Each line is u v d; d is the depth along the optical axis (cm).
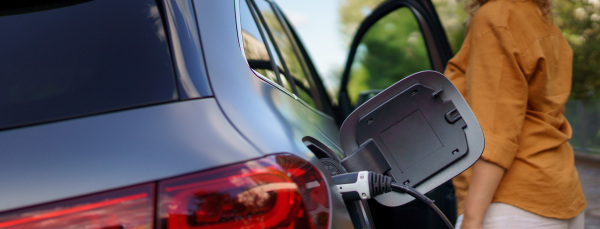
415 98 174
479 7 211
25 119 131
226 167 121
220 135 127
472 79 199
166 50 142
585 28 1495
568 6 1480
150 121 128
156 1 152
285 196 122
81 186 117
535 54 194
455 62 216
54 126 128
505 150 191
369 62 1702
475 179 196
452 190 316
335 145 193
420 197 161
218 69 142
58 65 140
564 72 210
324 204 133
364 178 152
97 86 136
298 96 220
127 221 115
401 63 1680
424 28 380
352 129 173
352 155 169
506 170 199
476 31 201
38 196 117
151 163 120
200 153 122
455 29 1454
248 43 170
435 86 174
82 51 143
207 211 117
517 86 193
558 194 200
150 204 116
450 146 173
